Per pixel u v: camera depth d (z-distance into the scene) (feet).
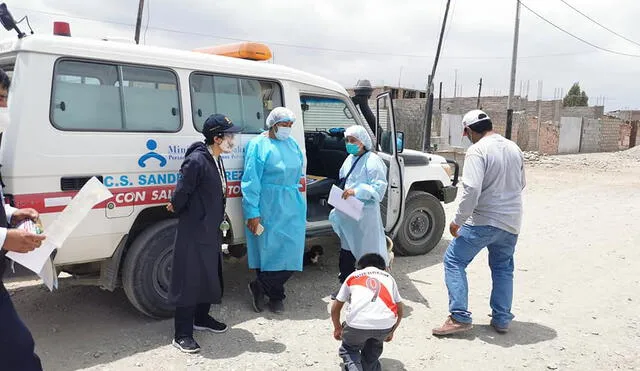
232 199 15.46
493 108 129.39
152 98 13.94
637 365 12.78
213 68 15.16
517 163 13.82
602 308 16.38
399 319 11.49
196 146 12.75
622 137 126.62
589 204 36.47
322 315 15.61
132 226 14.07
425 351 13.33
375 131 19.99
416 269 20.63
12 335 7.89
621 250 23.18
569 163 77.20
